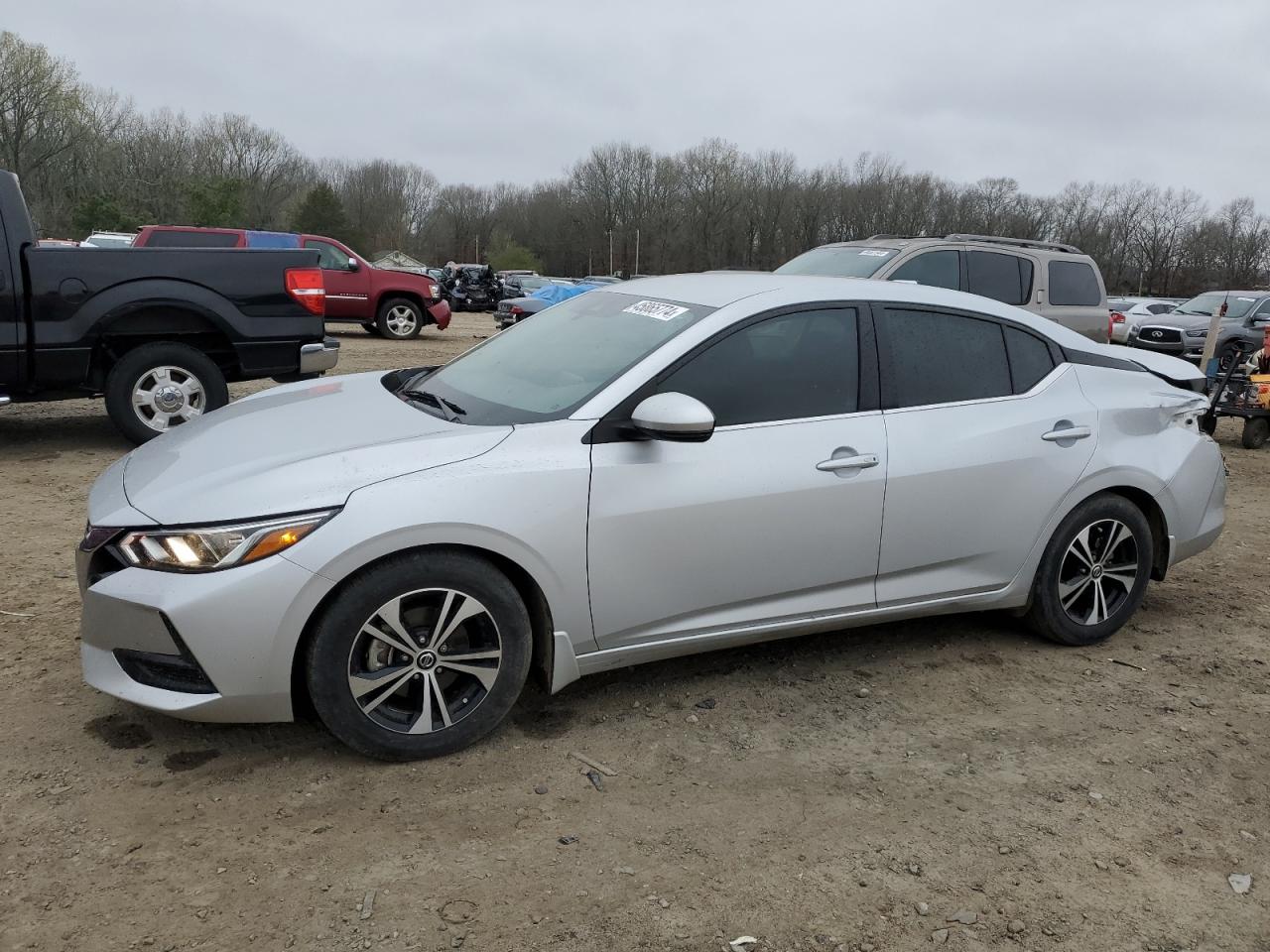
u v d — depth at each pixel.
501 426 3.31
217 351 7.70
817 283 3.94
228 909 2.46
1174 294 82.62
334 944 2.36
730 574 3.52
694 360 3.50
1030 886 2.70
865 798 3.09
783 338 3.68
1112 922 2.57
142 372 7.26
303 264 7.68
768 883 2.66
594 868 2.69
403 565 3.04
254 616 2.88
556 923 2.46
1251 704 3.89
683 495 3.38
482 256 110.06
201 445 3.43
